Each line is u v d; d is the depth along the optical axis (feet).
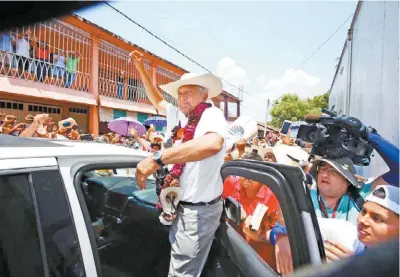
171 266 5.59
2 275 3.82
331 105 28.22
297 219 4.44
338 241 5.37
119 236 6.67
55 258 4.19
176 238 5.48
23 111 24.38
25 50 23.27
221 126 5.01
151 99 8.64
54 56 25.96
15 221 4.01
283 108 99.96
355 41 14.07
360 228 5.05
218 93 6.11
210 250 6.02
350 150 6.45
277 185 4.66
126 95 35.78
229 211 6.00
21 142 5.23
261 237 6.90
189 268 5.43
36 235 4.12
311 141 7.05
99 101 30.73
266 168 4.98
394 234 4.42
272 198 7.04
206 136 4.87
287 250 5.81
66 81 27.35
